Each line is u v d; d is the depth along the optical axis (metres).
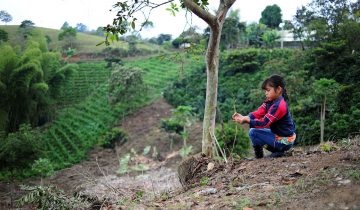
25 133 17.30
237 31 35.12
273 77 4.37
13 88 23.69
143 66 39.47
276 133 4.59
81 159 22.06
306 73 23.03
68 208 4.64
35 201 4.80
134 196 4.95
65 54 45.06
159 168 17.80
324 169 3.75
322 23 24.61
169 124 21.75
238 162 4.91
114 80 28.84
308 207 2.95
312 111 18.33
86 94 34.75
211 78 5.53
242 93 25.44
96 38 56.28
